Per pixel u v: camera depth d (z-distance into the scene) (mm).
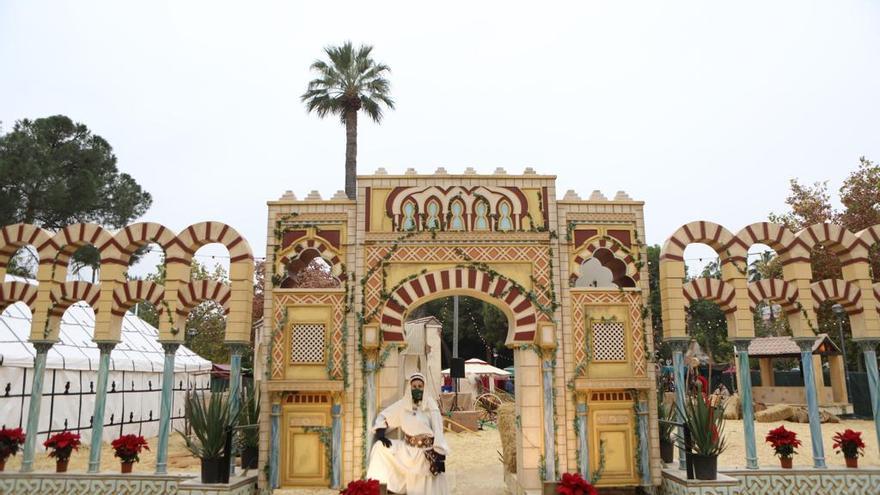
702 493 10078
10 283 11711
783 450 10891
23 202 28188
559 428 10992
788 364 42594
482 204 11797
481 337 43250
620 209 11875
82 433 16719
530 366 11172
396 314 11344
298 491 11078
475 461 16031
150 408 19766
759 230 11625
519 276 11516
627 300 11477
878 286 11875
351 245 11578
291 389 10867
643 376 11133
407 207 11758
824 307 27812
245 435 12000
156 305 11805
